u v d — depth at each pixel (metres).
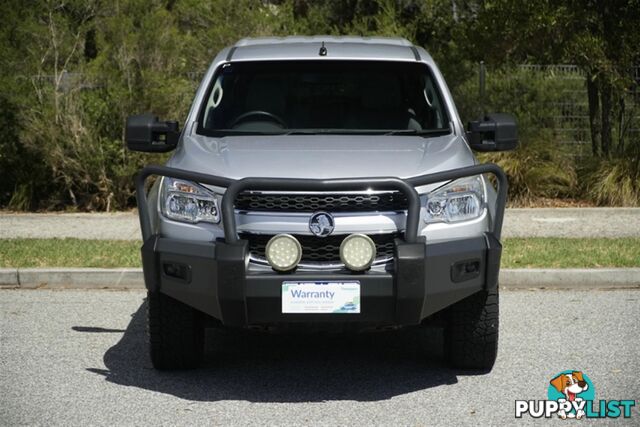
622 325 8.67
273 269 6.43
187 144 7.33
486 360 7.21
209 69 8.20
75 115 15.46
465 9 20.12
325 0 25.88
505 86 17.66
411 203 6.36
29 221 14.17
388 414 6.38
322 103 7.88
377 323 6.46
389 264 6.48
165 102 15.77
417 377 7.21
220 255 6.33
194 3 18.39
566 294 9.98
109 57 16.14
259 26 17.91
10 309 9.41
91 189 15.96
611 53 16.33
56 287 10.45
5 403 6.60
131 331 8.57
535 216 14.45
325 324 6.46
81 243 12.05
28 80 15.72
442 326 7.30
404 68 8.12
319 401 6.66
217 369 7.43
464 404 6.57
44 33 15.73
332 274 6.36
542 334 8.38
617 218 14.23
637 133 17.20
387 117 7.80
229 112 7.86
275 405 6.57
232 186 6.38
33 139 15.41
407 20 22.08
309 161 6.71
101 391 6.87
